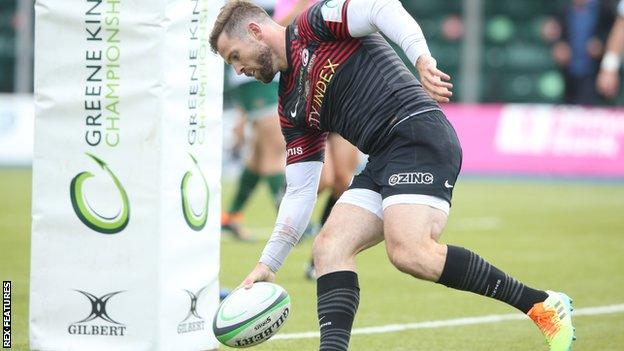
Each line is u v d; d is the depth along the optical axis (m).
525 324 23.22
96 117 16.83
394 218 16.36
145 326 16.83
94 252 16.97
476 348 20.72
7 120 65.38
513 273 30.58
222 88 18.28
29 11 65.81
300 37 16.98
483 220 45.03
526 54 74.44
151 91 16.59
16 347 19.77
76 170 16.95
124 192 16.78
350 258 16.92
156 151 16.64
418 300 26.16
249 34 17.03
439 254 16.47
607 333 22.16
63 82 16.89
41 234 17.12
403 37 16.06
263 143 36.97
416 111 16.61
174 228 17.03
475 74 67.00
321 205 49.84
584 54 63.56
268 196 57.25
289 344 20.70
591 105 65.00
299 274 30.09
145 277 16.80
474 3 66.62
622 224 43.88
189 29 17.20
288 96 17.36
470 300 26.28
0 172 62.31
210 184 18.06
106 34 16.69
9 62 73.56
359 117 16.81
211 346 18.25
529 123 65.62
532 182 64.12
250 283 17.42
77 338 17.12
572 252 35.31
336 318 16.58
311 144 17.78
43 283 17.17
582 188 60.50
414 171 16.39
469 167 66.06
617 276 30.20
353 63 16.73
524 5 74.75
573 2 63.38
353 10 16.30
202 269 17.91
